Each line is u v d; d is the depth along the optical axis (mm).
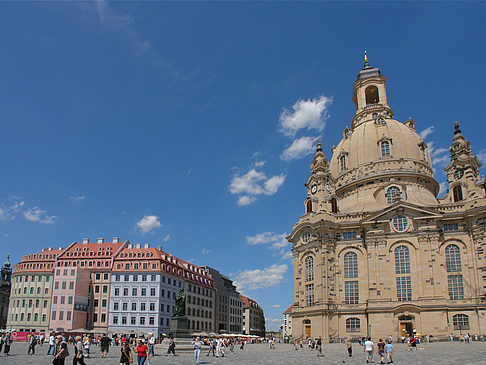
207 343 74188
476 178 90688
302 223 94125
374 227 87750
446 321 77188
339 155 108562
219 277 167375
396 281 83562
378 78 121625
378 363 42094
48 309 123938
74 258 128750
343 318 84750
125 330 119125
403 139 102375
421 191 96688
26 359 45594
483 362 36062
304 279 91938
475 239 81438
